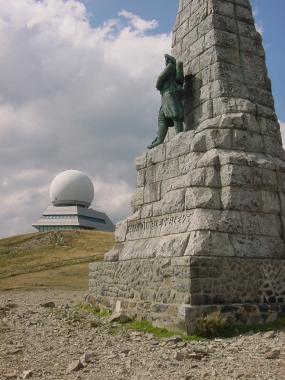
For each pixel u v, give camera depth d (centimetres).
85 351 862
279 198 1195
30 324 1227
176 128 1396
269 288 1082
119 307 1327
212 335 945
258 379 618
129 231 1438
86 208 7581
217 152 1188
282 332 952
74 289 2703
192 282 994
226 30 1370
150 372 682
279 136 1304
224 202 1131
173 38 1598
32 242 5362
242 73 1347
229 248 1069
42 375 687
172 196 1245
